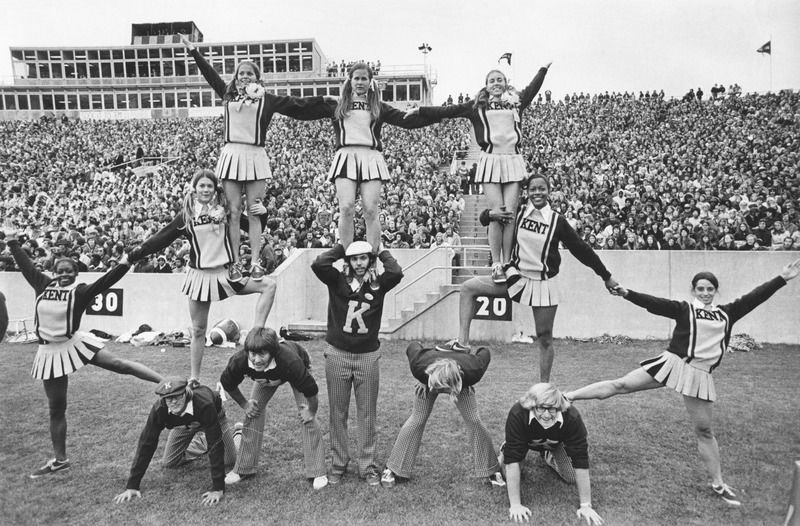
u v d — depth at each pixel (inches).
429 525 165.9
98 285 203.2
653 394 292.7
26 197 916.0
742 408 266.8
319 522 168.2
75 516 173.0
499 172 199.0
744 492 184.4
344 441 199.2
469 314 206.2
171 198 754.2
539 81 208.4
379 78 1648.6
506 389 300.4
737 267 421.4
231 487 192.5
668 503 177.6
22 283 521.0
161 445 231.1
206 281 194.4
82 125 1462.8
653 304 184.1
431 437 233.3
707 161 762.8
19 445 232.2
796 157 713.6
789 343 418.0
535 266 194.4
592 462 208.4
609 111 1160.2
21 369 364.8
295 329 463.2
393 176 797.2
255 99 197.2
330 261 191.2
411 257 491.5
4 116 1784.0
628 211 550.9
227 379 187.9
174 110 1674.5
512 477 172.4
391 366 360.5
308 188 767.1
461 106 208.1
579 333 444.1
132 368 210.2
